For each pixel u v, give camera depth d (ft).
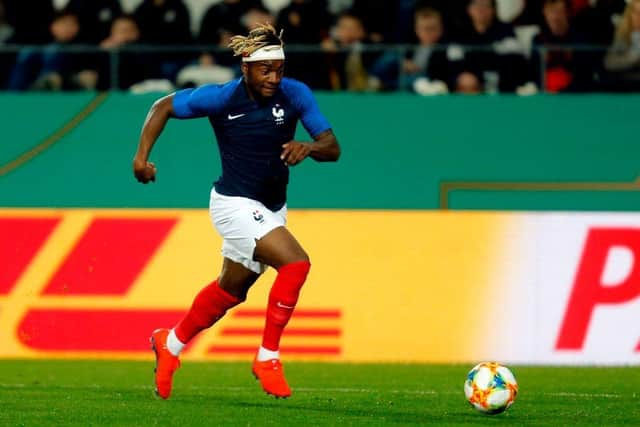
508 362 140.97
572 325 140.56
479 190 182.60
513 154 186.19
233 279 90.43
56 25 192.44
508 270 141.90
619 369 133.80
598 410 95.04
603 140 187.52
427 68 189.47
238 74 186.50
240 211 87.76
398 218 143.43
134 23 189.98
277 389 87.35
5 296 142.61
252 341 140.26
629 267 140.36
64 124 190.08
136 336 141.49
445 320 141.90
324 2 189.98
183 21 189.37
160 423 83.71
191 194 181.37
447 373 128.06
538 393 108.99
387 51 188.75
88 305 142.31
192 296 141.69
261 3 188.14
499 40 188.85
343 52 187.73
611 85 190.19
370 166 184.96
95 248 142.92
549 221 141.59
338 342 141.79
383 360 141.49
